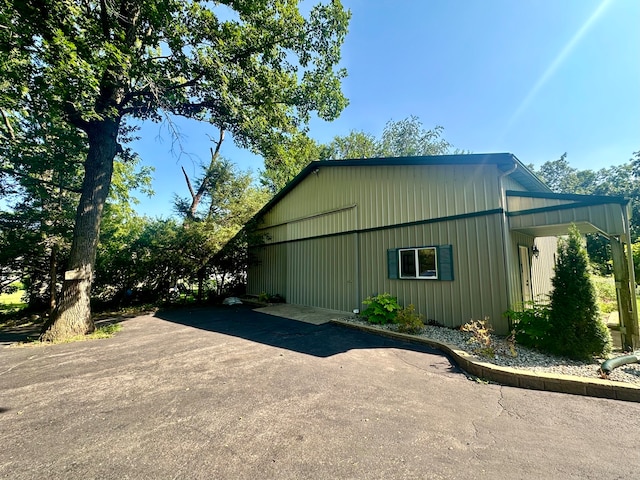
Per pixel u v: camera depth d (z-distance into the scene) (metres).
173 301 11.14
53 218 8.42
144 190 11.89
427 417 2.61
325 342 5.35
